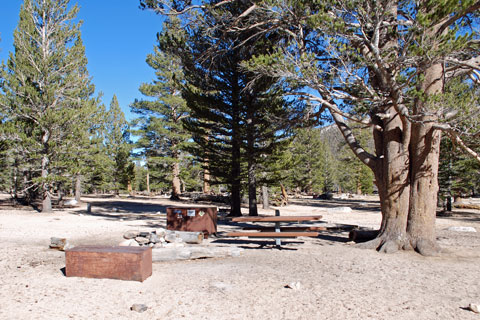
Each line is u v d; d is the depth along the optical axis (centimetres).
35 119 1983
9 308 404
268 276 580
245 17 1067
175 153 3412
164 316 394
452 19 664
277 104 1495
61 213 1944
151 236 867
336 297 465
